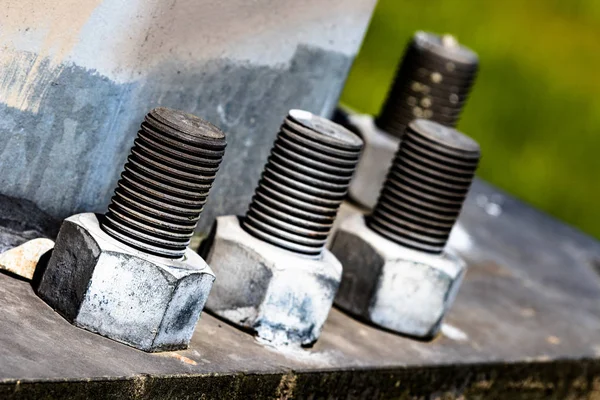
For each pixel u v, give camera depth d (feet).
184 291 12.62
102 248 12.25
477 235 24.14
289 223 14.35
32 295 12.78
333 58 17.06
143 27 13.32
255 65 15.58
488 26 41.14
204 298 13.00
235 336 14.11
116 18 13.02
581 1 41.88
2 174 13.02
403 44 38.78
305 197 14.30
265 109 16.24
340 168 14.42
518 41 41.70
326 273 14.39
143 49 13.51
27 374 11.03
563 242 26.25
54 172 13.47
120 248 12.34
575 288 23.24
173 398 12.44
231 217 14.75
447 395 16.48
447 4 39.86
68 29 12.71
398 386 15.47
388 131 21.40
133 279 12.34
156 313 12.46
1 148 12.85
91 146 13.67
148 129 12.57
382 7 38.68
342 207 20.36
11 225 13.26
